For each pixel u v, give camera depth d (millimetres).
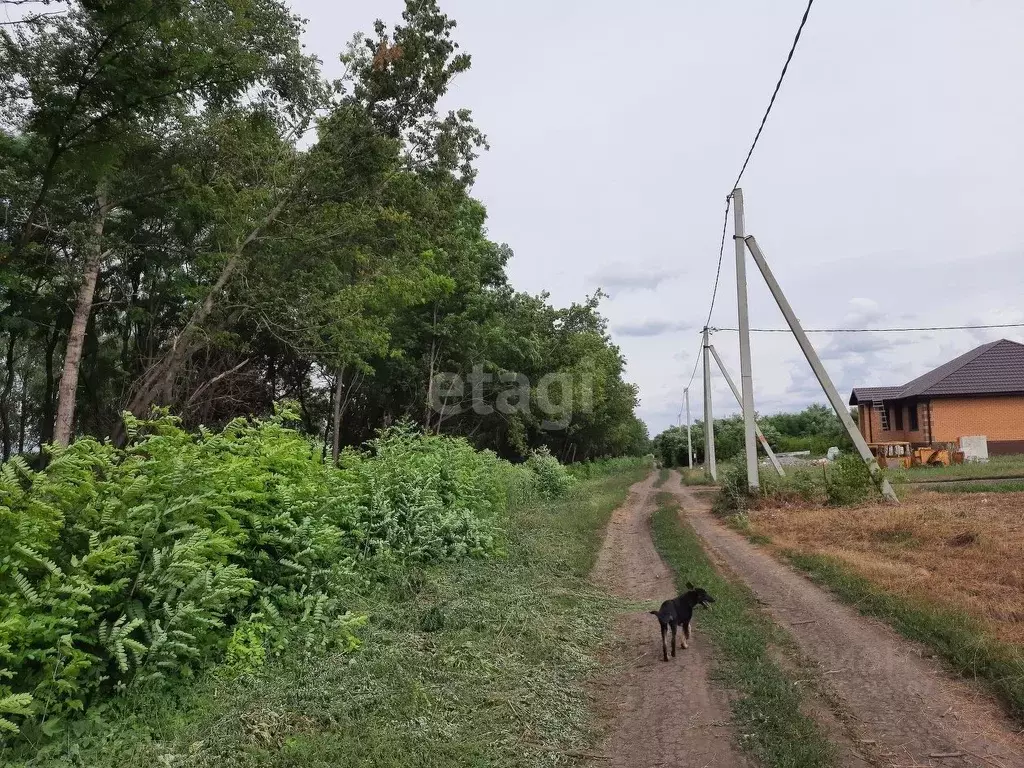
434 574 8438
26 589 4145
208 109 16109
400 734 4332
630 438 81688
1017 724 4492
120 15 10242
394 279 17922
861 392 46688
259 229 16141
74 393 14703
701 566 10055
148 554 5023
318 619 6012
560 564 10266
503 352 32156
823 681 5383
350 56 16750
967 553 9750
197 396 17891
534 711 4879
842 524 13508
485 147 18688
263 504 6594
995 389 34844
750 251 18484
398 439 12391
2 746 3723
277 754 4012
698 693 5223
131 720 4258
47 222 14820
